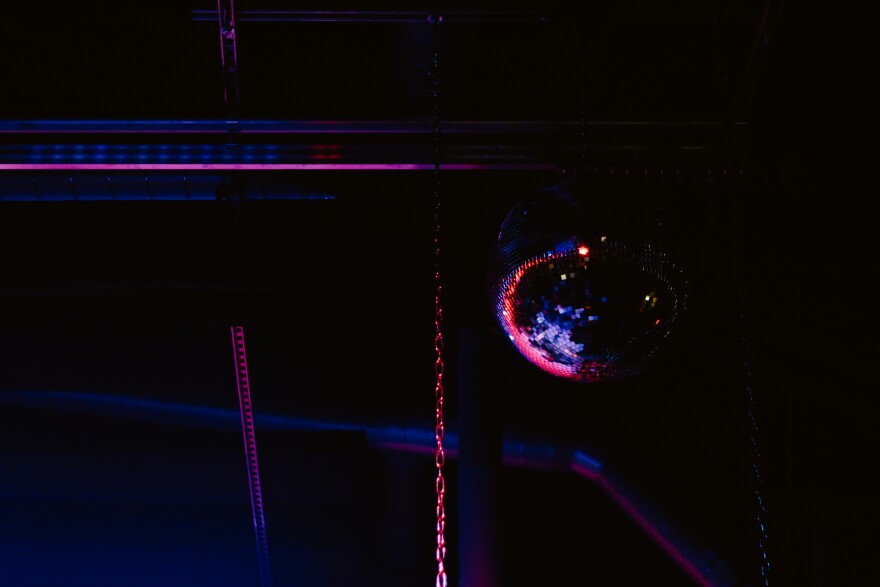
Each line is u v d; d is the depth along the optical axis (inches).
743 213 154.1
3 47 136.1
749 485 198.2
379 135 141.9
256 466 261.3
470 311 165.0
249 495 267.1
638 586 276.5
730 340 180.5
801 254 160.4
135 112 139.3
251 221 183.5
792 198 151.7
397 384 255.6
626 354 91.1
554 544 282.4
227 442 266.1
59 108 141.8
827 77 134.9
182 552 280.7
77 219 187.3
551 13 114.7
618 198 90.7
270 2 129.6
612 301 87.0
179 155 139.4
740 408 199.8
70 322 187.5
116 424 270.5
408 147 139.7
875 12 124.7
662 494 226.8
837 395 179.8
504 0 125.8
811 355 171.0
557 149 139.9
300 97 142.6
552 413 242.1
